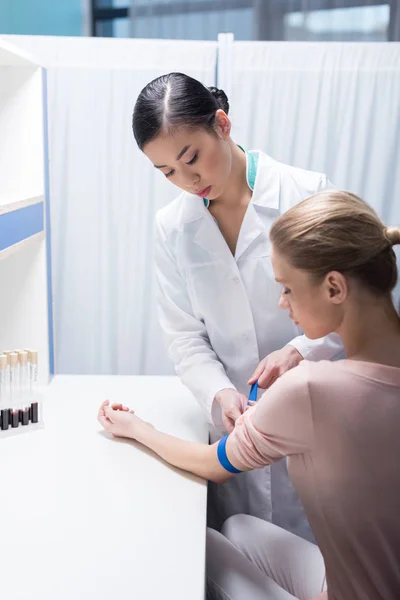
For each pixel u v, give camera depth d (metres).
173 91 1.29
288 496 1.72
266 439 1.06
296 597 1.28
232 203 1.57
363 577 0.99
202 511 1.16
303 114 2.19
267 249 1.55
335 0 3.21
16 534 1.07
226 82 2.11
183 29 3.33
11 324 1.88
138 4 3.33
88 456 1.38
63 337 2.33
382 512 0.94
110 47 2.13
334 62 2.14
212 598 1.27
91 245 2.26
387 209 2.26
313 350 1.50
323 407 0.95
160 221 1.67
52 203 2.23
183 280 1.69
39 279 1.85
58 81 2.15
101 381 1.92
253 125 2.19
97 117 2.17
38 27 3.25
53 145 2.19
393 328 0.98
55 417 1.61
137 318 2.31
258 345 1.65
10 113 1.81
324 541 1.02
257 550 1.39
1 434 1.48
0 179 1.84
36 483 1.25
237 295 1.58
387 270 0.97
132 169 2.21
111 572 0.97
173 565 0.99
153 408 1.69
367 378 0.94
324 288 0.97
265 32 3.28
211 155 1.33
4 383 1.51
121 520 1.12
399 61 2.14
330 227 0.95
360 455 0.93
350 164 2.23
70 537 1.06
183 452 1.30
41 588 0.92
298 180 1.59
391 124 2.19
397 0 3.15
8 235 1.47
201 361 1.61
